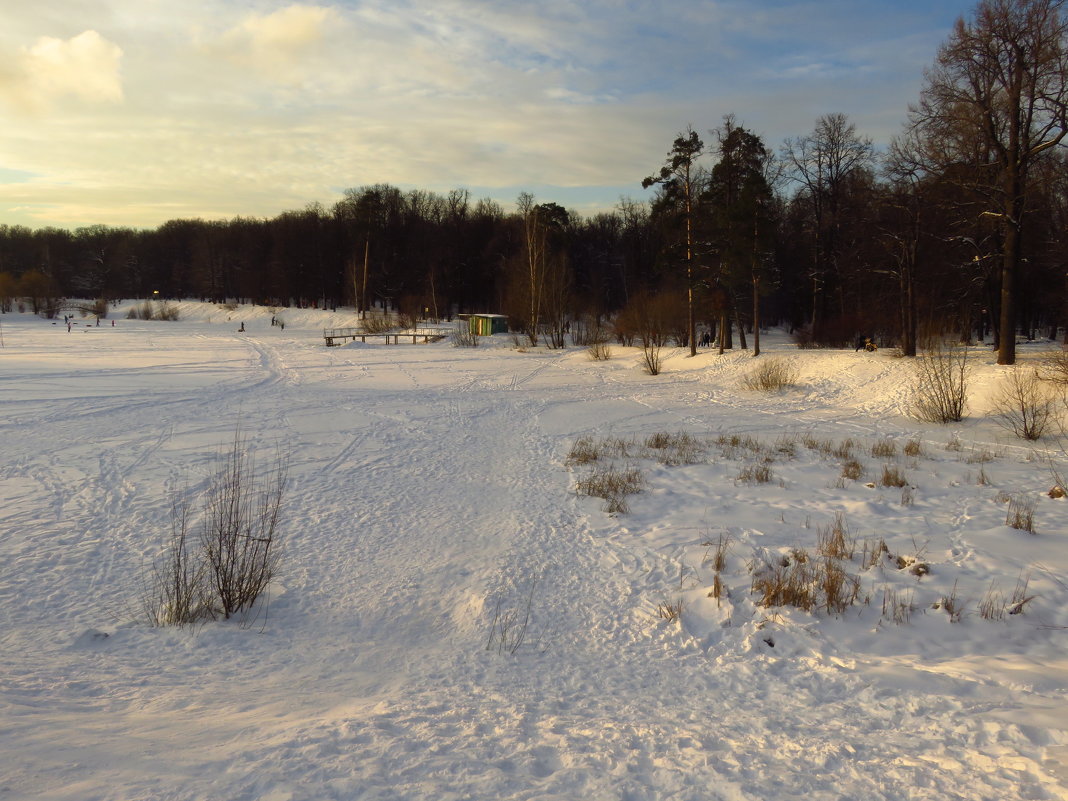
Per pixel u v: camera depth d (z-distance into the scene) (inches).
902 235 1214.3
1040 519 411.2
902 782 145.1
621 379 1350.9
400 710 198.8
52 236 4963.1
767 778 148.3
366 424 858.1
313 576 363.3
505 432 815.7
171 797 133.0
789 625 275.4
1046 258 1222.3
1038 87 839.7
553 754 164.4
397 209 3513.8
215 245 4281.5
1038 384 794.8
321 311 3435.0
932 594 300.2
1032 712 178.5
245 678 235.3
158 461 639.8
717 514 462.3
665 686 230.8
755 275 1373.0
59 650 260.1
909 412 871.7
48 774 142.4
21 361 1520.7
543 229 2148.1
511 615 311.1
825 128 1774.1
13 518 461.7
